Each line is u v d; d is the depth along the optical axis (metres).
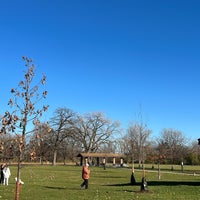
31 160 13.80
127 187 31.39
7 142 13.37
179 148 104.56
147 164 118.56
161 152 68.38
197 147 116.12
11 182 37.47
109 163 126.44
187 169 85.31
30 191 27.28
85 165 30.14
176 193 25.56
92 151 116.25
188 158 112.38
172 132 108.06
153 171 72.81
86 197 23.36
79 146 118.06
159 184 34.16
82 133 114.69
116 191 27.23
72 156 117.81
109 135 116.56
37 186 32.19
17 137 13.26
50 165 104.62
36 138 13.52
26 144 13.55
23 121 13.39
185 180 42.88
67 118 109.81
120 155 109.06
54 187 31.52
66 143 111.56
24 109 13.51
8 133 13.46
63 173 59.88
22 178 44.44
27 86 13.80
